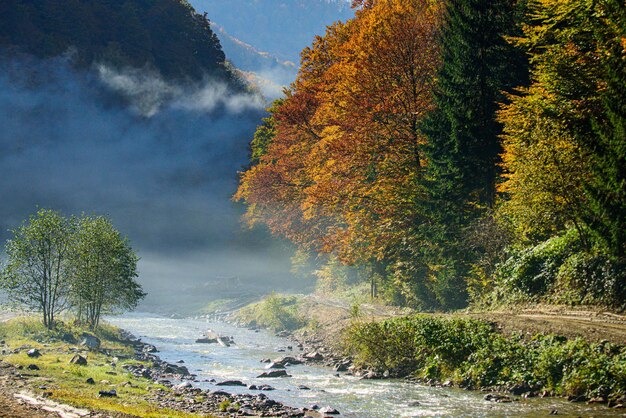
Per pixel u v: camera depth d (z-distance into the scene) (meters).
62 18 156.62
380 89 39.91
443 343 22.64
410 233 37.69
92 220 32.72
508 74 36.72
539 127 27.56
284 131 54.59
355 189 41.19
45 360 20.62
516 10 37.22
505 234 31.00
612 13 26.34
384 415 16.67
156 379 21.42
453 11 37.62
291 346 34.91
